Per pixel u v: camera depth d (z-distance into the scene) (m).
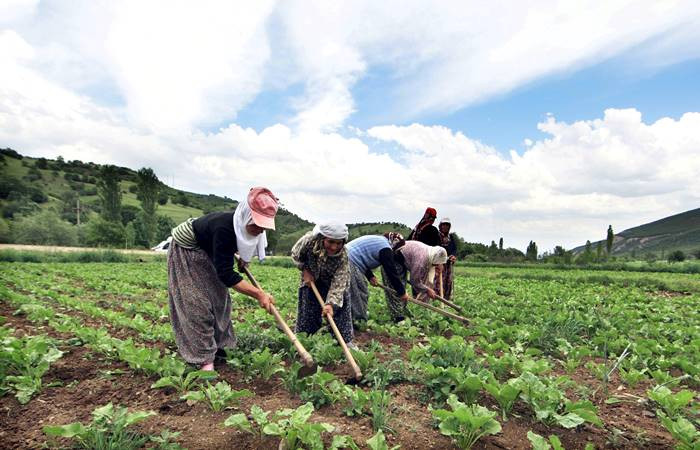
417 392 4.11
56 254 30.80
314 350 5.05
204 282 4.42
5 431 3.27
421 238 9.01
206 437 3.21
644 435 3.51
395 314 7.55
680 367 5.35
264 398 3.95
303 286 5.55
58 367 4.56
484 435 3.39
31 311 7.47
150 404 3.73
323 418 3.54
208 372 3.96
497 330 6.54
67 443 3.07
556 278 20.69
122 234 64.00
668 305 11.35
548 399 3.73
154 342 5.90
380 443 2.93
